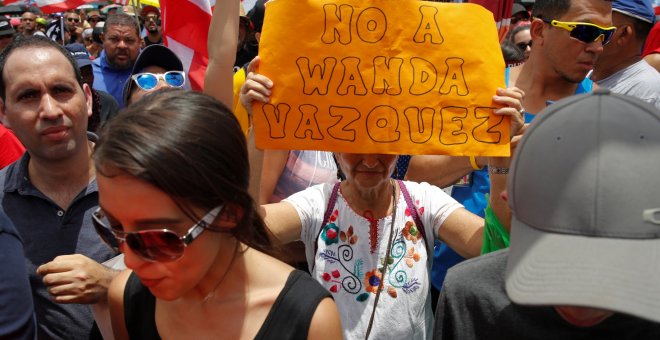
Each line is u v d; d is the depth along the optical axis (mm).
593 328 1256
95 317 1762
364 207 2113
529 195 1149
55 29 7762
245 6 6195
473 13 2057
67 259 1712
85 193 2145
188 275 1286
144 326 1478
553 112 1168
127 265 1273
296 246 2611
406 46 2053
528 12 6555
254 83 2043
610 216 1061
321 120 2064
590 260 1062
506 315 1356
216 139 1239
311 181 2619
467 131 2053
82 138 2150
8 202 2160
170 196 1181
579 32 2578
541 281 1089
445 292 1484
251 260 1463
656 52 4609
